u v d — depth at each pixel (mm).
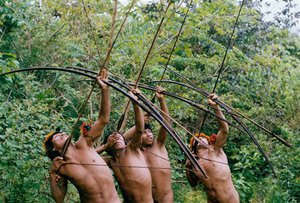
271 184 10562
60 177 5750
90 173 5750
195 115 11109
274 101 12148
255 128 11859
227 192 7148
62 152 5680
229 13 10516
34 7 10641
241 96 11914
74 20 9148
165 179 7066
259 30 12742
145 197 6441
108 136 6559
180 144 5387
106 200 5797
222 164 7188
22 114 7625
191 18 9234
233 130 11734
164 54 9602
